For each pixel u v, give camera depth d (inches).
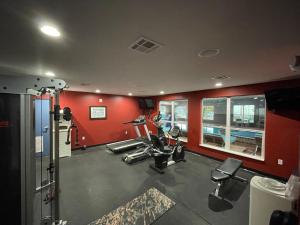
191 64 83.7
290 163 124.3
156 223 80.9
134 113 282.4
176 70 96.6
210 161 174.9
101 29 48.3
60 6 36.6
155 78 122.8
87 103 225.5
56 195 76.0
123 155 191.3
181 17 41.8
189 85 157.6
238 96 159.6
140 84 153.2
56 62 81.7
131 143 225.0
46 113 174.2
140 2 35.4
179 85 157.4
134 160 172.1
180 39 55.0
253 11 38.6
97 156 190.9
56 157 75.7
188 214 87.9
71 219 82.9
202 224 80.5
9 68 93.4
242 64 83.2
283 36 51.9
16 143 57.6
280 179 129.4
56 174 76.0
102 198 102.7
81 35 52.1
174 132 185.0
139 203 97.4
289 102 121.2
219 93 173.6
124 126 268.2
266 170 137.7
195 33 50.6
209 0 34.7
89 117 227.8
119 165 162.4
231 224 80.7
